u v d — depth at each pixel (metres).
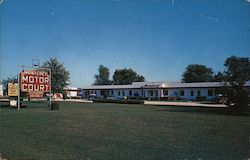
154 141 9.38
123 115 19.52
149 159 7.16
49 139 9.76
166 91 61.53
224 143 9.00
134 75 110.62
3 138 9.95
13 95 31.22
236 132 11.23
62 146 8.61
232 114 20.16
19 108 27.98
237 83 23.53
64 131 11.60
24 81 28.41
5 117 17.86
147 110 25.19
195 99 55.84
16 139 9.75
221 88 24.33
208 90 54.62
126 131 11.59
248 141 9.34
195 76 87.56
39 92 29.62
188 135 10.54
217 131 11.51
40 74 29.80
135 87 66.19
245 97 23.17
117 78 110.56
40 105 34.94
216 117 17.77
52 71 48.19
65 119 16.58
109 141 9.41
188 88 57.53
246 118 16.94
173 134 10.80
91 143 9.05
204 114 20.25
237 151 7.92
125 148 8.34
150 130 11.87
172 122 14.87
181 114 20.25
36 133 11.05
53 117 17.89
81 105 35.81
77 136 10.36
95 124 14.02
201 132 11.28
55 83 48.44
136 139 9.74
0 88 66.19
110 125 13.62
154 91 63.12
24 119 16.55
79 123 14.43
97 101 46.62
